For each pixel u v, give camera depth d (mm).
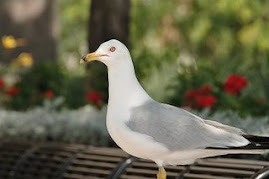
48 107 9805
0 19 14250
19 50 14234
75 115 9180
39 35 14547
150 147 5203
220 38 21516
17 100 11906
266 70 9961
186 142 5188
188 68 10203
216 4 21094
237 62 10820
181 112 5305
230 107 8984
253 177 5344
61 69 12711
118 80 5320
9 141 8461
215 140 5184
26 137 9031
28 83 12195
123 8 12117
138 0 23484
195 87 9945
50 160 7652
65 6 25266
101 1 12094
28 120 9102
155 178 6500
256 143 5066
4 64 13109
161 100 10195
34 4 14500
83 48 25859
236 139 5145
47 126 8984
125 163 6820
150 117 5215
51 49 14750
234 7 20453
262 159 6949
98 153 7332
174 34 23188
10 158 8078
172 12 23297
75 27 26500
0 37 14219
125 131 5230
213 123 5387
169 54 11578
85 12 24672
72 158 7434
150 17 23453
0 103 11883
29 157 7898
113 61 5320
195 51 22438
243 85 9016
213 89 9258
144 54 11602
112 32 12062
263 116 8820
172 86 10117
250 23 20500
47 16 14695
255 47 19781
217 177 6094
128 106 5285
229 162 6316
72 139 8789
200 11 22203
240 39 20422
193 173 6371
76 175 7242
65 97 12391
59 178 7340
